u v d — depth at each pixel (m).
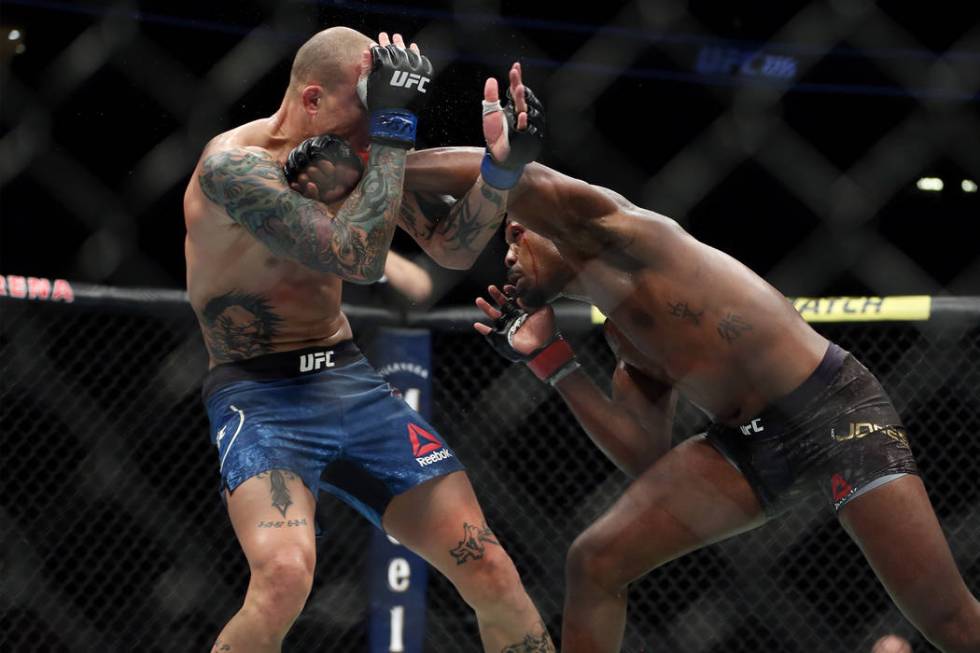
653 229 7.35
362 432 7.22
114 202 13.18
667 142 15.07
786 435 7.66
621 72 14.75
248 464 6.77
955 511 12.73
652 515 7.79
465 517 7.15
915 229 15.23
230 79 12.16
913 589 7.34
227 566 12.27
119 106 12.81
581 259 7.41
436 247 7.04
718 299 7.46
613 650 7.88
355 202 6.33
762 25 15.11
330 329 7.39
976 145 15.50
